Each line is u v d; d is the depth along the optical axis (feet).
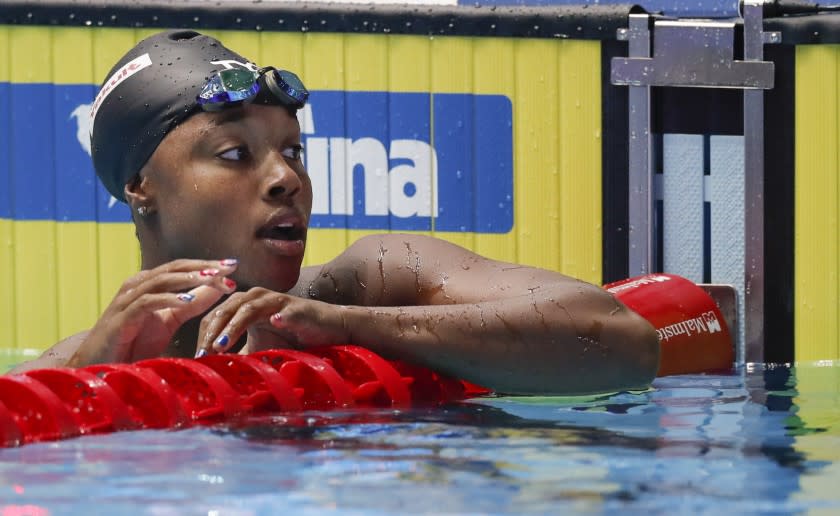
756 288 43.86
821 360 43.42
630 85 44.27
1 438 20.15
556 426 23.02
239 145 26.89
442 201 45.21
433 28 44.91
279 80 27.02
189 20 45.11
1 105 45.75
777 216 43.75
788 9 43.88
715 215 44.34
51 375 22.82
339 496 16.43
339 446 20.39
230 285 25.09
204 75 27.48
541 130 44.91
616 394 28.86
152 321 25.68
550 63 44.73
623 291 36.99
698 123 44.37
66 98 45.55
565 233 44.93
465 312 26.25
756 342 43.86
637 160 44.34
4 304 45.96
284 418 23.20
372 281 29.12
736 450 20.47
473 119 45.06
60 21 45.32
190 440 20.75
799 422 24.13
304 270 31.09
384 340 26.20
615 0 47.96
